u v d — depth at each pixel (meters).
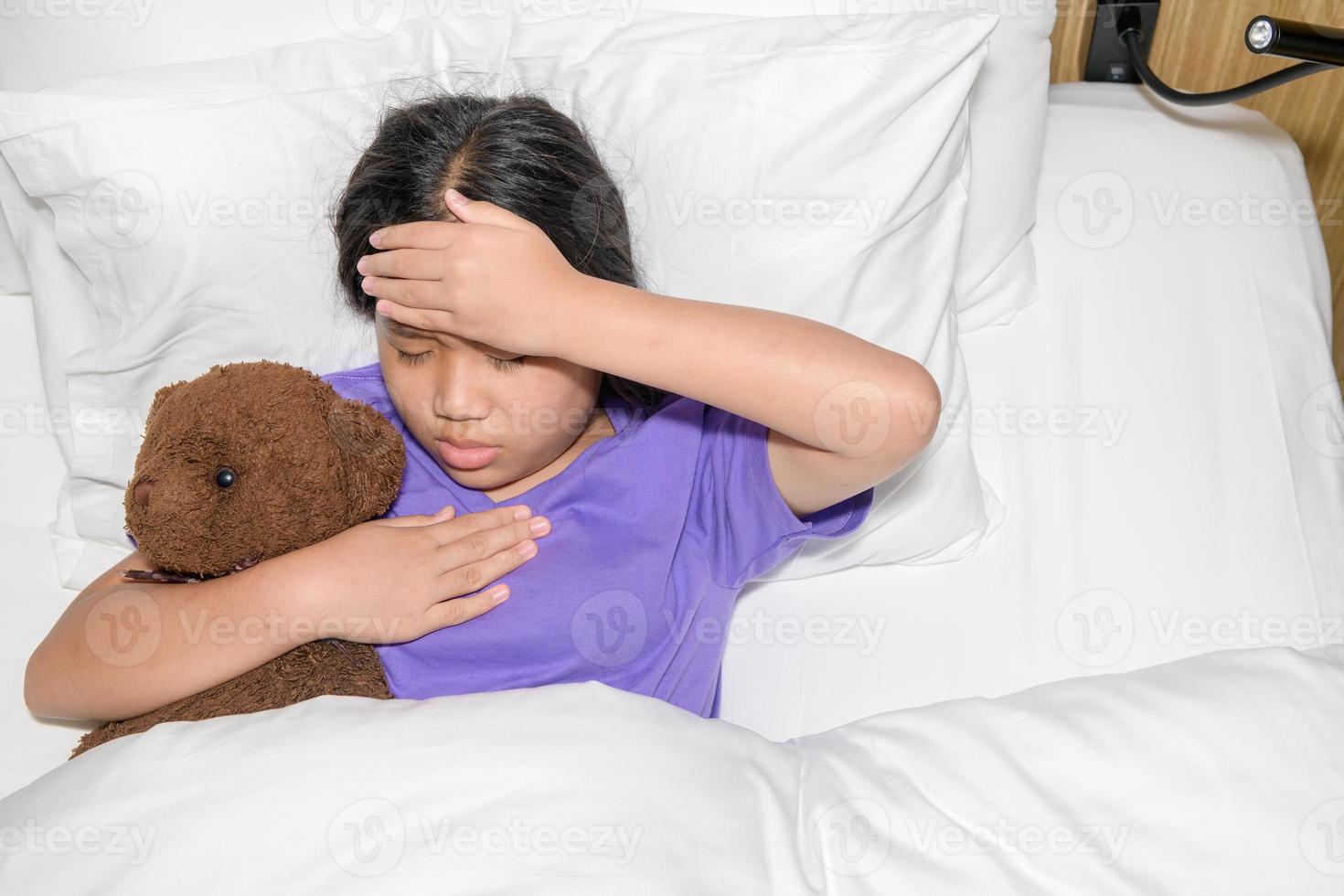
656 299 0.71
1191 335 0.99
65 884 0.56
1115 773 0.63
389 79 0.90
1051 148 1.05
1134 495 0.94
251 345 0.93
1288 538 0.91
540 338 0.69
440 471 0.83
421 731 0.62
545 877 0.55
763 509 0.78
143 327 0.90
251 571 0.72
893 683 0.89
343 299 0.90
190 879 0.55
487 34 0.92
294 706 0.66
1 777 0.79
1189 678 0.68
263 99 0.88
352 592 0.72
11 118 0.85
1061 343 1.00
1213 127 1.06
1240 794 0.61
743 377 0.69
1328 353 0.99
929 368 0.91
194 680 0.71
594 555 0.79
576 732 0.62
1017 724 0.67
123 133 0.86
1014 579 0.93
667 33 0.89
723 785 0.62
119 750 0.62
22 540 0.95
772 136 0.86
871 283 0.89
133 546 0.95
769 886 0.59
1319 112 1.10
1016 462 0.97
